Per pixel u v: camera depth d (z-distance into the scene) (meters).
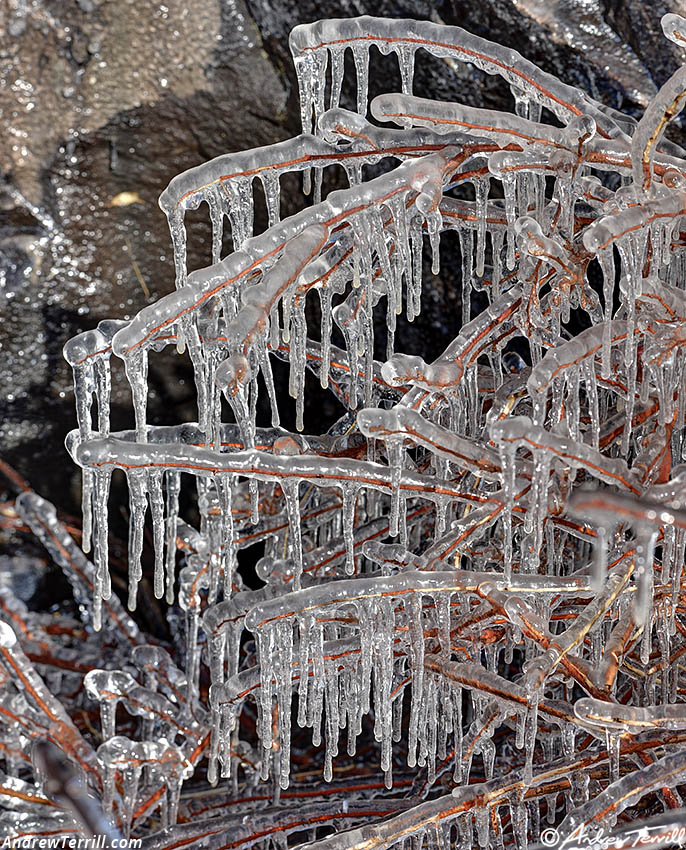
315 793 2.32
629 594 2.12
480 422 2.30
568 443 1.98
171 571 2.16
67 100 2.59
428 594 2.11
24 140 2.61
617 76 2.29
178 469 2.06
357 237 2.05
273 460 2.06
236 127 2.62
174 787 2.27
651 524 1.93
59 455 2.85
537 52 2.30
